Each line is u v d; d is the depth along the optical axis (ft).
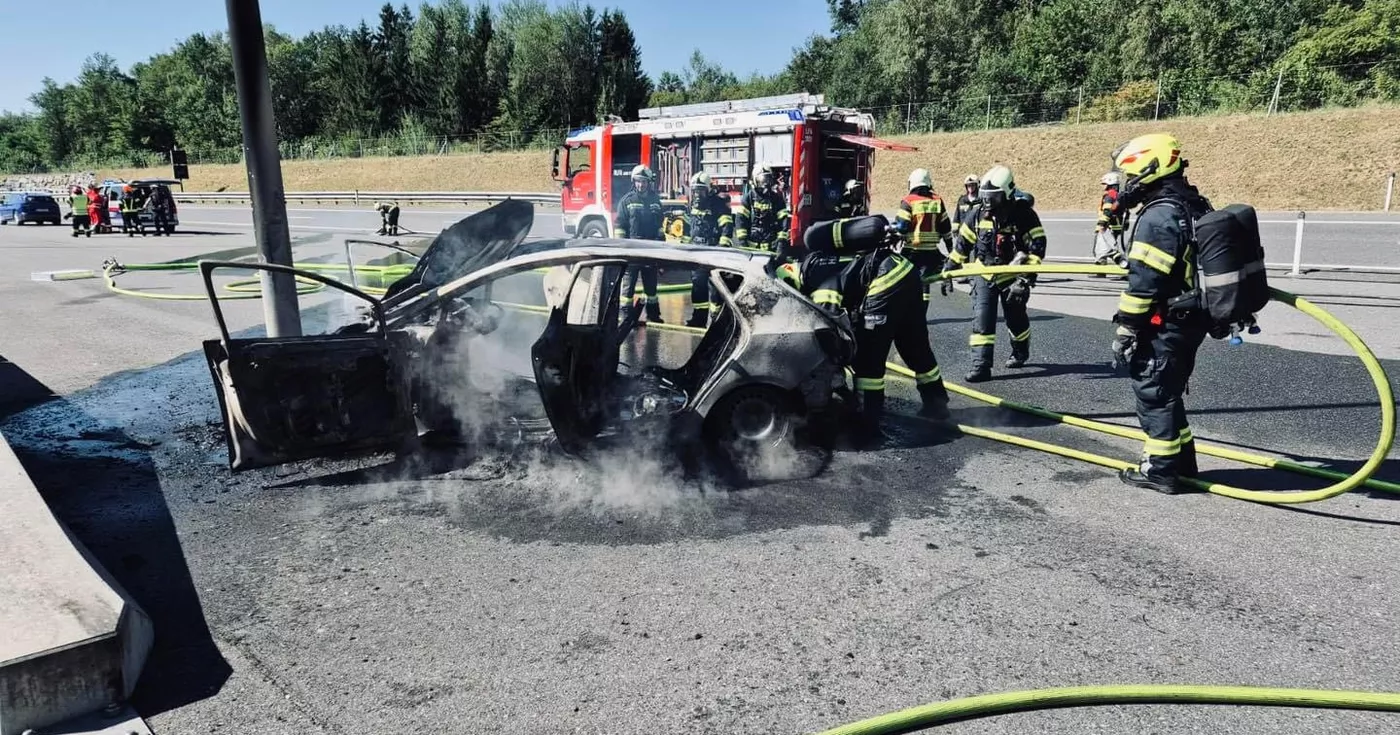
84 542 12.61
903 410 18.94
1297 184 76.59
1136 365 13.70
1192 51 110.22
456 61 174.29
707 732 8.15
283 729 8.25
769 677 9.00
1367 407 18.44
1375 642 9.53
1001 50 135.44
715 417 15.23
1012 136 97.81
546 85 167.43
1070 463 15.55
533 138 152.76
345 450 14.15
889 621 10.07
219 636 9.97
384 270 39.47
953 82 136.05
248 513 13.61
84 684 8.34
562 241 17.90
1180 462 14.11
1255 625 9.92
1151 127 90.38
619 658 9.38
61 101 254.06
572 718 8.38
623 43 174.50
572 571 11.44
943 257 23.73
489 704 8.61
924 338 17.66
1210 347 24.32
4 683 7.88
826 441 16.75
